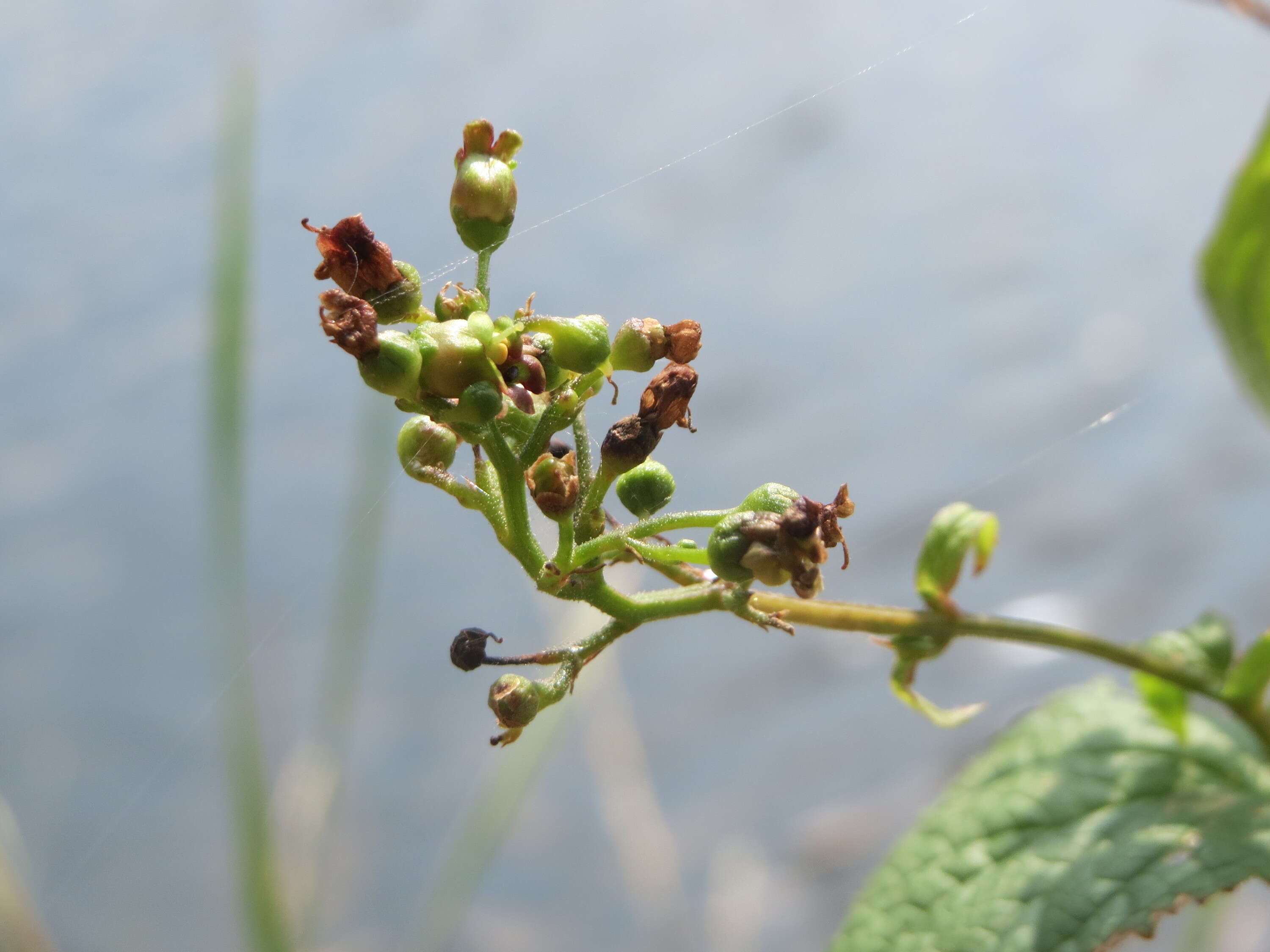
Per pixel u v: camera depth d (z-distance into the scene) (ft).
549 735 1.23
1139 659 0.68
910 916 0.73
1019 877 0.73
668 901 1.40
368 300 0.60
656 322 0.60
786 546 0.59
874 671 1.63
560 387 0.60
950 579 0.66
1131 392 1.90
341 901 1.42
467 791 1.53
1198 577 1.56
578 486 0.60
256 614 1.81
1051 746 0.77
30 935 1.14
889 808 1.42
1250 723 0.69
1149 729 0.76
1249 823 0.72
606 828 1.49
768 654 1.70
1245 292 0.66
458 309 0.59
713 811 1.49
